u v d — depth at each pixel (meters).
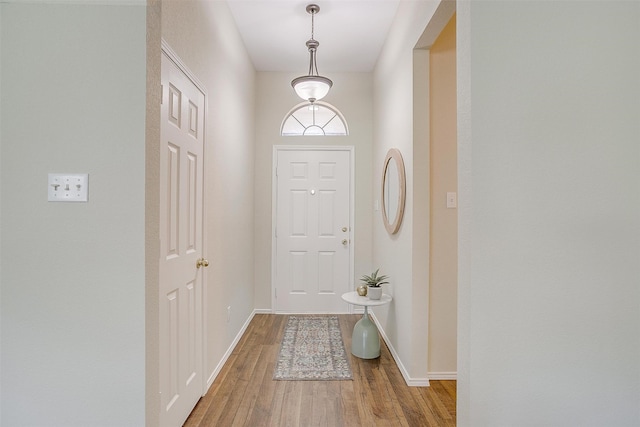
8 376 1.23
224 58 2.70
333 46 3.52
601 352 1.20
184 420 1.93
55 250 1.22
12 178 1.21
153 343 1.31
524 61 1.23
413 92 2.39
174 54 1.76
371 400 2.21
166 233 1.71
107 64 1.23
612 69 1.17
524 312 1.24
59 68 1.22
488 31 1.26
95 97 1.23
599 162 1.19
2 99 1.22
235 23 3.05
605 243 1.19
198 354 2.15
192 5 2.02
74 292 1.23
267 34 3.28
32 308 1.23
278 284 4.13
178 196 1.84
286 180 4.12
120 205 1.23
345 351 2.99
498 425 1.27
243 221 3.43
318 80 3.12
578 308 1.21
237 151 3.14
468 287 1.31
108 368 1.24
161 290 1.65
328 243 4.14
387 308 3.16
